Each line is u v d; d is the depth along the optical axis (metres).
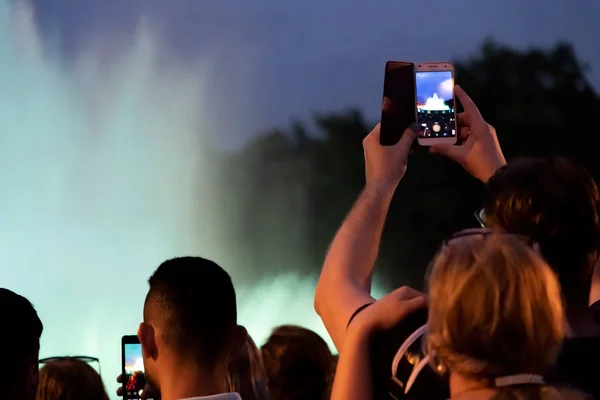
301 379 4.27
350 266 2.84
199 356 3.24
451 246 2.33
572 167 2.73
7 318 3.15
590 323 2.70
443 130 3.66
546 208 2.64
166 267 3.36
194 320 3.23
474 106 3.65
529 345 2.16
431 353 2.32
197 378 3.24
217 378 3.28
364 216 2.99
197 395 3.23
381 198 3.06
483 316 2.17
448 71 3.70
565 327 2.46
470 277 2.21
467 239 2.35
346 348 2.60
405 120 3.64
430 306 2.28
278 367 4.25
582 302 2.70
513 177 2.72
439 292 2.26
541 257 2.27
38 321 3.25
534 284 2.19
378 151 3.29
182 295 3.24
